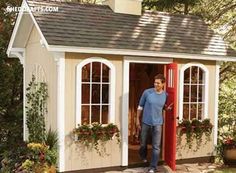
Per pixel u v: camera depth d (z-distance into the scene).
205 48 6.88
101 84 5.93
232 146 6.78
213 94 6.99
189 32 7.34
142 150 6.05
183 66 6.62
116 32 6.38
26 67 7.72
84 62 5.75
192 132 6.71
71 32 5.86
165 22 7.43
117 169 6.07
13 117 9.55
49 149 5.69
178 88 6.59
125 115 6.09
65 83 5.62
